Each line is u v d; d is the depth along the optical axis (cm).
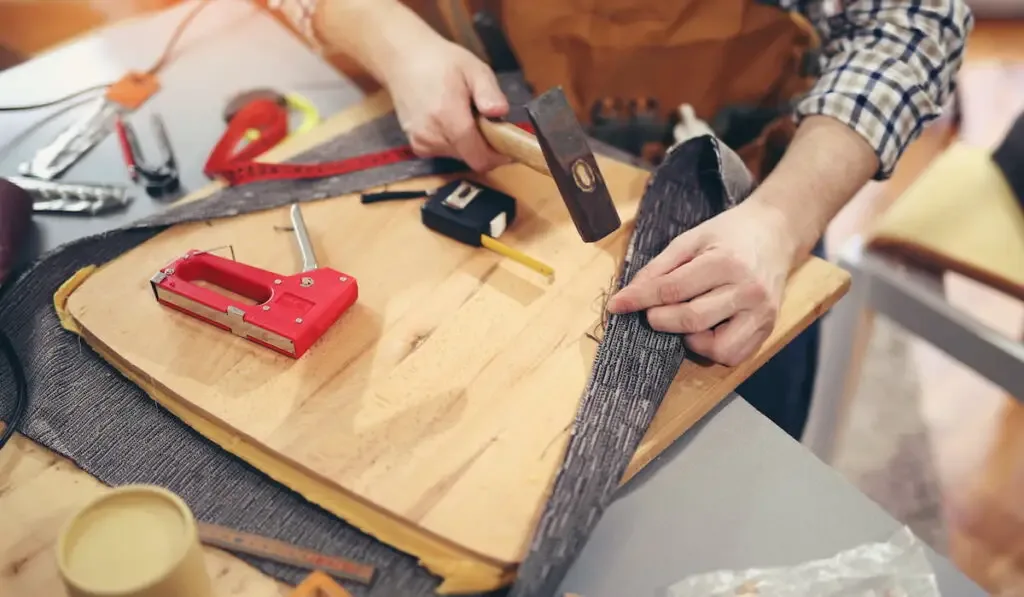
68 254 80
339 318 75
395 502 62
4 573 61
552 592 60
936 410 174
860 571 63
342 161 92
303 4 105
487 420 67
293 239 83
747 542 65
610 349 71
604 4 100
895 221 120
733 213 80
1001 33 218
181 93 106
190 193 93
